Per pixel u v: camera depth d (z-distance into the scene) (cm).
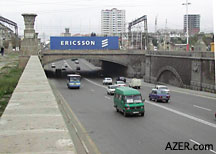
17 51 13738
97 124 2470
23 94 1728
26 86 2114
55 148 750
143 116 2847
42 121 1049
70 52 8444
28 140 820
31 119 1082
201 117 2820
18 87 2053
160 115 2908
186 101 3978
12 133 891
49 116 1135
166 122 2562
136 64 8894
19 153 712
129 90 2962
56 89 5778
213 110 3256
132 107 2797
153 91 4019
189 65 5488
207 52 4891
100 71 11119
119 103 3002
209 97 4391
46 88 2005
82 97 4488
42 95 1692
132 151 1717
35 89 1952
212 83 4784
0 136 859
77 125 2430
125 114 2816
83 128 2316
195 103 3794
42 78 2689
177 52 5959
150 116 2850
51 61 8431
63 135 870
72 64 14700
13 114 1172
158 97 3847
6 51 13638
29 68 3928
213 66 4728
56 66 13362
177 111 3156
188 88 5528
